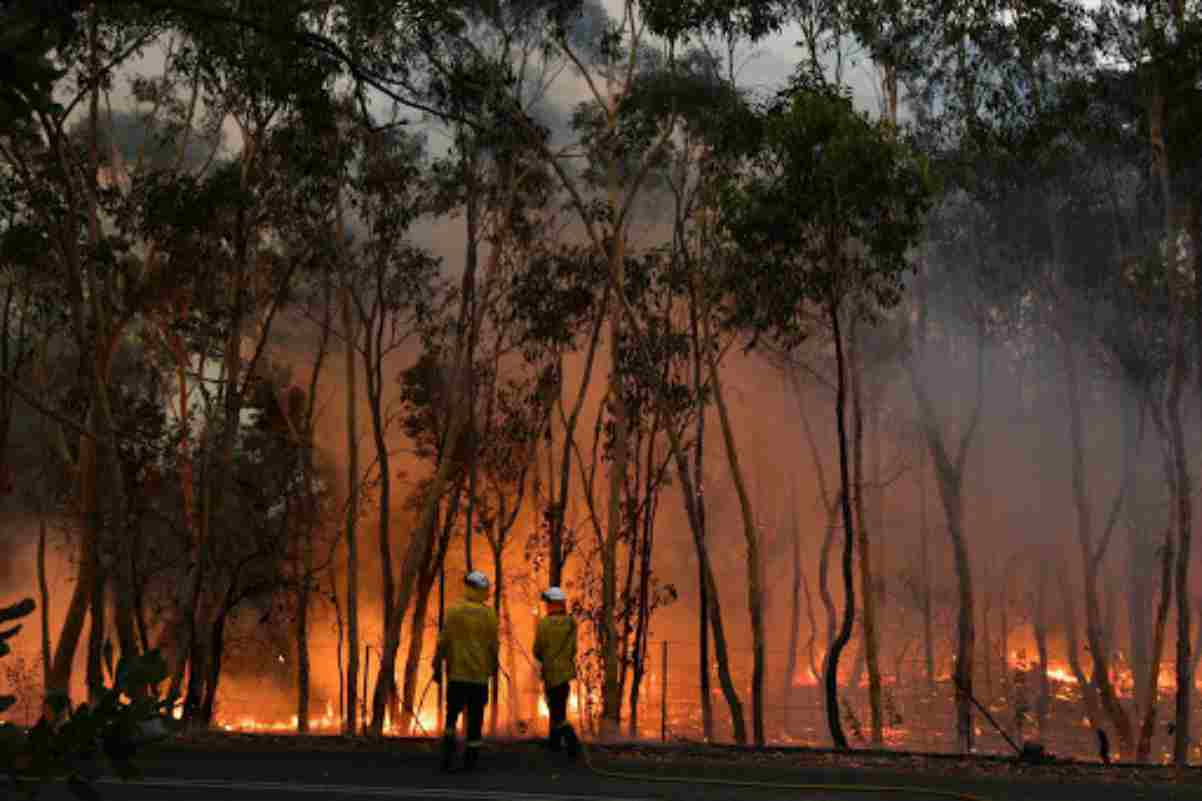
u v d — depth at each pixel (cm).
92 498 2600
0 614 249
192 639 2595
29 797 253
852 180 2031
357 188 2619
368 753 1299
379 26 2305
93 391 2098
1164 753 3469
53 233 2298
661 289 2917
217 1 1152
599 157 2983
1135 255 3155
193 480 3145
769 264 2345
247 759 1248
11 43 250
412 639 2961
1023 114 2831
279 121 2566
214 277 2844
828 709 2280
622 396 2898
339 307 3139
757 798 1098
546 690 1305
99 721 253
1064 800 1110
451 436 2734
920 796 1127
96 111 2566
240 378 3191
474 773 1202
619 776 1177
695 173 3106
